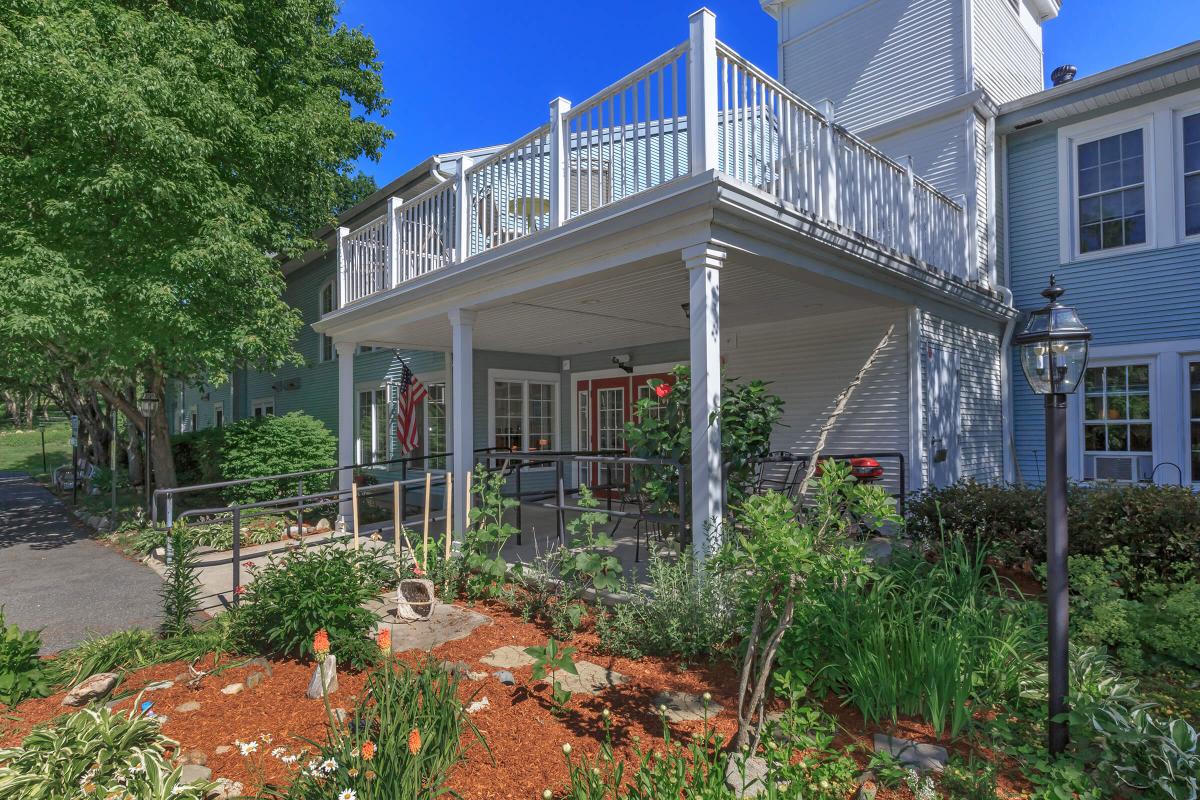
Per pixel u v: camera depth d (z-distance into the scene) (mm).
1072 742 2773
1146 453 8008
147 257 8445
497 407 11344
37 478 23719
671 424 5098
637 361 10695
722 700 3379
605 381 11305
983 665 3326
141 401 10625
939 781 2598
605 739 2961
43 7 7922
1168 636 3660
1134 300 8133
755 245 4895
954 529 5824
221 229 8461
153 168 8047
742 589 3443
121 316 8258
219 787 2574
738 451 4969
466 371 6938
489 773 2680
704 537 4410
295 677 3805
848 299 6824
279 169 10664
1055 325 2889
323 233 14070
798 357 8188
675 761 2518
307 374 16422
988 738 2934
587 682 3602
